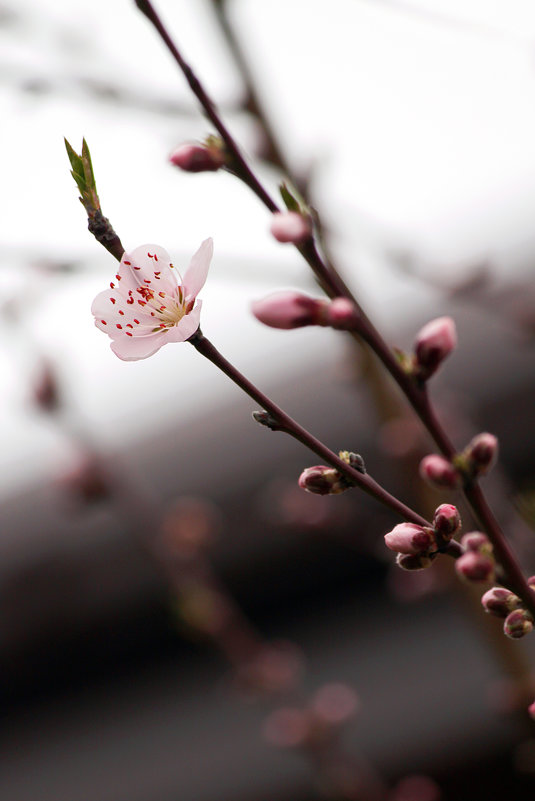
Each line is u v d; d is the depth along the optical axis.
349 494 1.35
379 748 1.45
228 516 1.46
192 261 0.81
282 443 1.44
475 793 1.40
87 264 1.01
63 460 1.30
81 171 0.80
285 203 0.82
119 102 1.05
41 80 1.04
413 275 1.03
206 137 0.82
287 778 1.47
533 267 1.29
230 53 1.14
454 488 0.82
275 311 0.81
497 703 1.06
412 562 0.82
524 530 1.00
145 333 0.81
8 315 1.18
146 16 0.82
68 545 1.48
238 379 0.80
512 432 1.37
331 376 1.42
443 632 1.51
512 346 1.33
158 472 1.49
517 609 0.82
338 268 1.10
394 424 1.13
